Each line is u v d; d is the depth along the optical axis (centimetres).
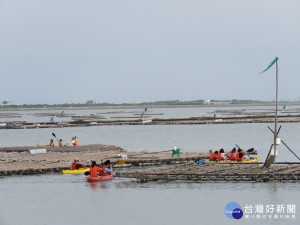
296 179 11212
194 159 15688
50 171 13375
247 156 15912
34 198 10206
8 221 8562
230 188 10681
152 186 11094
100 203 9662
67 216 8825
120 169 14125
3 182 11975
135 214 8862
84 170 13262
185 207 9250
